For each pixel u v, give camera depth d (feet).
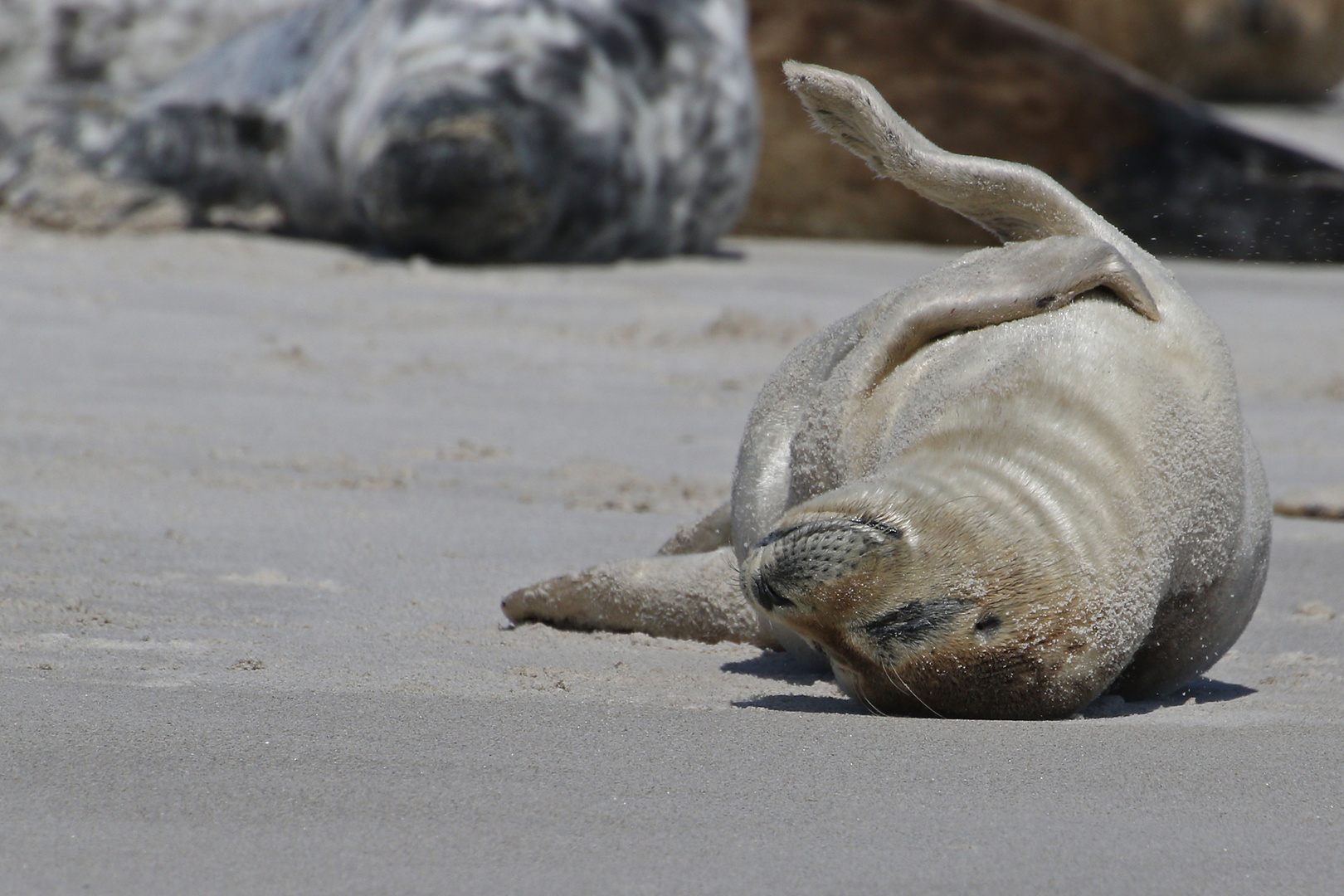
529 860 31.68
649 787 36.60
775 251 207.92
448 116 168.55
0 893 29.35
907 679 41.86
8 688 43.83
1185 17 355.56
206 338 126.21
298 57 192.13
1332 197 217.56
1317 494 84.99
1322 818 35.73
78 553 65.92
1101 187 222.07
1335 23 363.97
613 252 184.03
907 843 33.40
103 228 176.45
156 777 36.06
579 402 111.55
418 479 86.69
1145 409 43.60
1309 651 57.77
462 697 44.91
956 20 222.89
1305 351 140.46
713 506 82.53
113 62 219.61
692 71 186.91
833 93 51.08
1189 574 45.47
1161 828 34.81
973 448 42.52
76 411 98.73
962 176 50.96
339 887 30.07
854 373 48.03
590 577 57.93
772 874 31.32
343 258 171.83
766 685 49.44
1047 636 40.81
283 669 48.67
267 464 88.43
